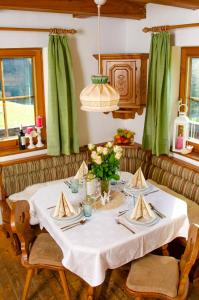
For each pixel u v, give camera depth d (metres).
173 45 3.59
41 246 2.64
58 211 2.53
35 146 3.86
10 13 3.36
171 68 3.53
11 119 3.79
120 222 2.46
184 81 3.62
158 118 3.64
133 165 4.01
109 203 2.74
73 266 2.27
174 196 3.07
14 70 3.65
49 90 3.63
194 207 3.17
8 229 3.41
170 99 3.64
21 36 3.50
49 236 2.77
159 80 3.55
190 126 3.75
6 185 3.55
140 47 4.02
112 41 4.13
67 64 3.69
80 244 2.22
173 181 3.53
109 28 4.06
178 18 3.45
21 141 3.77
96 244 2.21
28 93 3.82
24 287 2.62
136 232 2.34
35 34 3.57
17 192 3.61
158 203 2.73
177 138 3.70
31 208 2.89
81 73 3.99
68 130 3.80
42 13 3.54
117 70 3.88
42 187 3.28
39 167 3.73
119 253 2.26
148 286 2.23
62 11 3.31
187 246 2.22
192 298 2.69
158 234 2.43
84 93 2.52
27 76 3.76
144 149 3.98
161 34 3.44
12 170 3.57
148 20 3.82
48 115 3.72
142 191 2.92
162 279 2.27
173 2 2.87
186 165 3.51
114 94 2.53
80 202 2.78
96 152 2.65
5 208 3.42
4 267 3.11
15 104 3.77
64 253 2.30
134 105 3.95
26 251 2.55
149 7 3.76
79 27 3.82
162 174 3.66
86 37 3.91
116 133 4.48
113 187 3.06
